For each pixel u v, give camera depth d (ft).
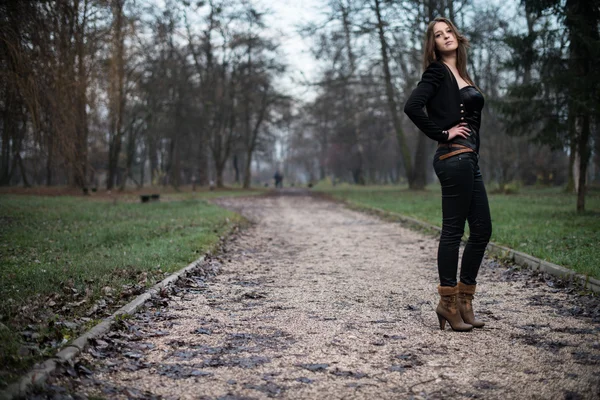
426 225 39.29
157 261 22.49
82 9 42.27
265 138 178.60
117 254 24.09
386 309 15.79
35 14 35.47
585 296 16.63
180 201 76.95
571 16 38.58
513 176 115.55
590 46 37.93
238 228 41.60
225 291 18.78
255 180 348.59
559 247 24.11
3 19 34.40
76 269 19.84
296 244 32.96
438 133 12.92
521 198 70.38
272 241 34.68
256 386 9.77
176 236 32.27
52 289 16.40
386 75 89.81
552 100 43.32
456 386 9.62
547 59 42.50
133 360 11.14
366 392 9.44
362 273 22.30
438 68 13.29
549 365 10.53
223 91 136.87
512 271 21.68
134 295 16.75
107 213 49.62
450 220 13.32
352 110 97.45
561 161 122.83
